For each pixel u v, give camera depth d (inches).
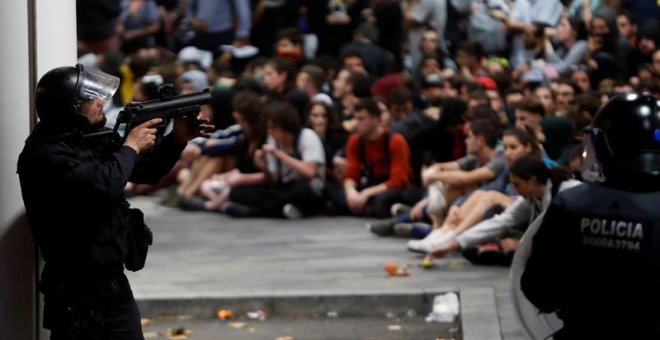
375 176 917.8
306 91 1021.2
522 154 706.8
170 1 1354.6
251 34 1349.7
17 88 424.8
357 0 1333.7
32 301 428.5
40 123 390.6
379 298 651.5
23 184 386.9
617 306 315.3
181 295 656.4
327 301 653.9
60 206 382.0
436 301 645.3
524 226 727.1
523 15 1187.9
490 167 761.0
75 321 385.1
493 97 936.9
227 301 654.5
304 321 641.6
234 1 1286.9
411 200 887.7
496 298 636.7
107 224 385.7
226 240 850.1
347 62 1107.3
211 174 992.2
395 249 796.0
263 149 936.9
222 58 1200.2
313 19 1339.8
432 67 1087.0
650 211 314.7
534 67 1081.4
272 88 1038.4
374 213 906.1
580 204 322.3
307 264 750.5
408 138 899.4
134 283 700.0
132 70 1103.0
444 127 893.8
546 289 325.4
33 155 382.6
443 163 853.8
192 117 406.0
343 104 1026.1
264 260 768.3
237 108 953.5
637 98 324.8
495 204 740.7
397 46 1230.9
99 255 384.2
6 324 425.4
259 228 900.6
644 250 312.7
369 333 611.5
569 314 323.0
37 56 428.1
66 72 387.5
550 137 749.9
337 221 919.0
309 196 933.2
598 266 318.0
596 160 326.3
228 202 967.6
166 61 1125.7
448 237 745.0
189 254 797.2
